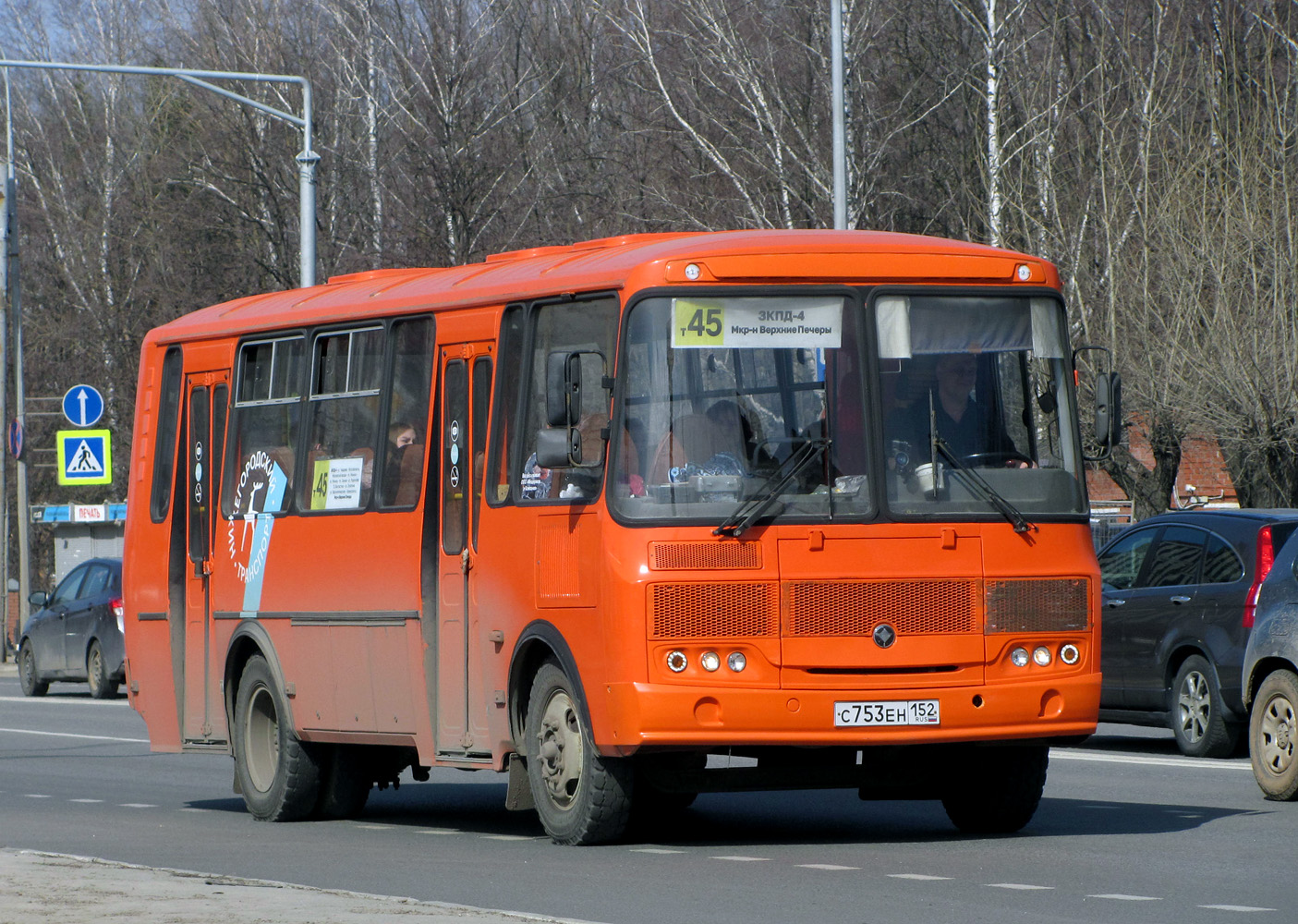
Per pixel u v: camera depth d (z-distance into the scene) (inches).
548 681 637.9
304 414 772.6
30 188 3292.3
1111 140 1668.3
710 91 2282.2
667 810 751.1
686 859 600.1
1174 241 1518.2
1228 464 1556.3
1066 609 623.2
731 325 611.5
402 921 458.0
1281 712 737.0
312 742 764.0
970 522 614.5
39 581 2918.3
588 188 2500.0
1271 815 698.2
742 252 615.5
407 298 720.3
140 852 653.3
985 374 629.0
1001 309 634.2
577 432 600.4
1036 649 619.5
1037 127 1851.6
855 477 609.0
